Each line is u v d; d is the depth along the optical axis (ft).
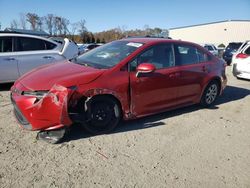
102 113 14.69
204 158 13.06
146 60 16.29
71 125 14.55
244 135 16.05
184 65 18.40
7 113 17.75
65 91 13.08
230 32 176.04
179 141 14.74
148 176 11.35
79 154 12.78
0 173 11.05
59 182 10.68
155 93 16.60
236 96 25.46
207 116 19.02
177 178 11.33
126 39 18.60
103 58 16.35
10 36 24.89
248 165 12.67
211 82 20.63
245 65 33.86
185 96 18.74
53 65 16.47
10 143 13.55
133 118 16.01
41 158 12.31
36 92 13.25
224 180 11.38
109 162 12.25
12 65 24.59
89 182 10.78
